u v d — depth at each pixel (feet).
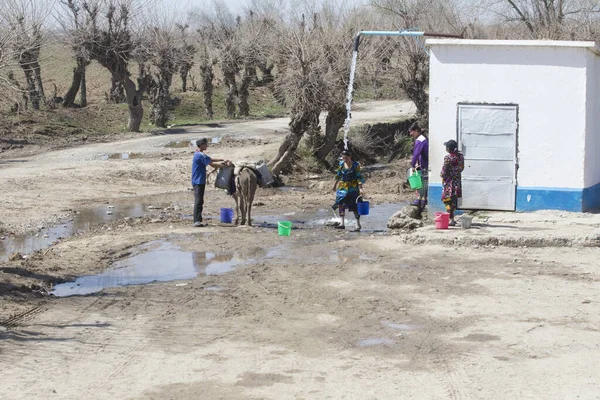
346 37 97.45
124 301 35.91
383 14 126.11
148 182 88.28
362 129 115.96
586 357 26.68
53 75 212.84
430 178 59.00
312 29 96.58
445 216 50.49
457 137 58.34
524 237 46.73
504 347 27.96
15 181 84.12
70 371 26.00
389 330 30.50
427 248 46.80
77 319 32.81
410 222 55.31
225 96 185.37
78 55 140.56
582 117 56.29
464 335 29.58
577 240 46.19
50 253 48.14
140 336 30.17
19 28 61.05
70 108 158.81
